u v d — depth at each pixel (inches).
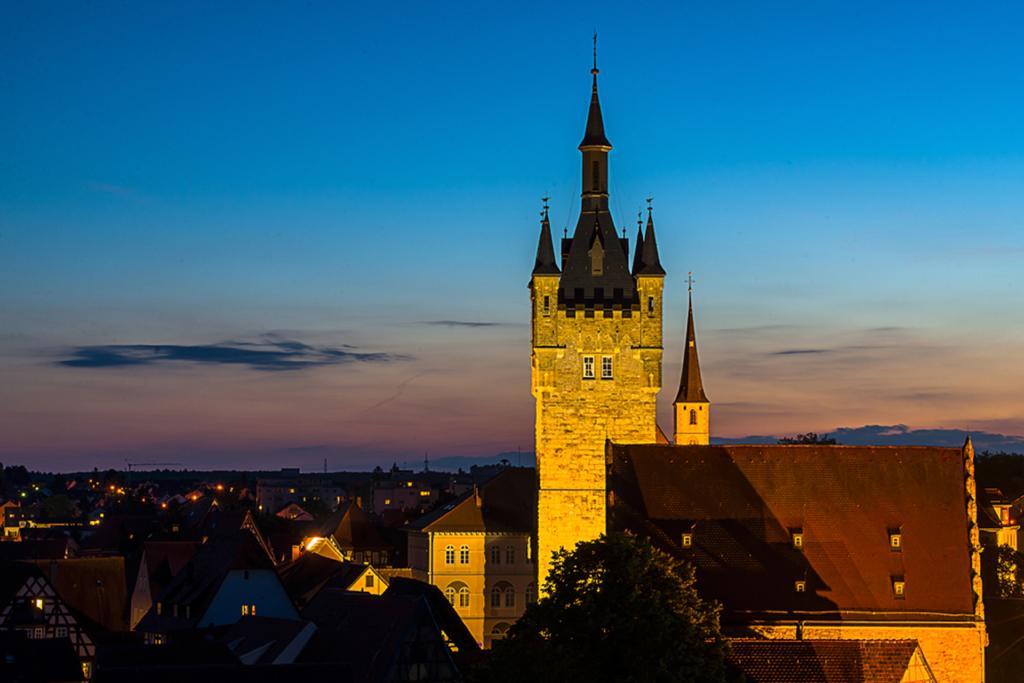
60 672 5408.5
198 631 5797.2
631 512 4990.2
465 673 4667.8
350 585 6845.5
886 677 3986.2
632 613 3949.3
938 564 4982.8
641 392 5762.8
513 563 7416.3
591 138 5871.1
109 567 7780.5
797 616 4845.0
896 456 5167.3
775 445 5167.3
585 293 5792.3
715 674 3846.0
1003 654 5521.7
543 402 5748.0
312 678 4394.7
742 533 4985.2
